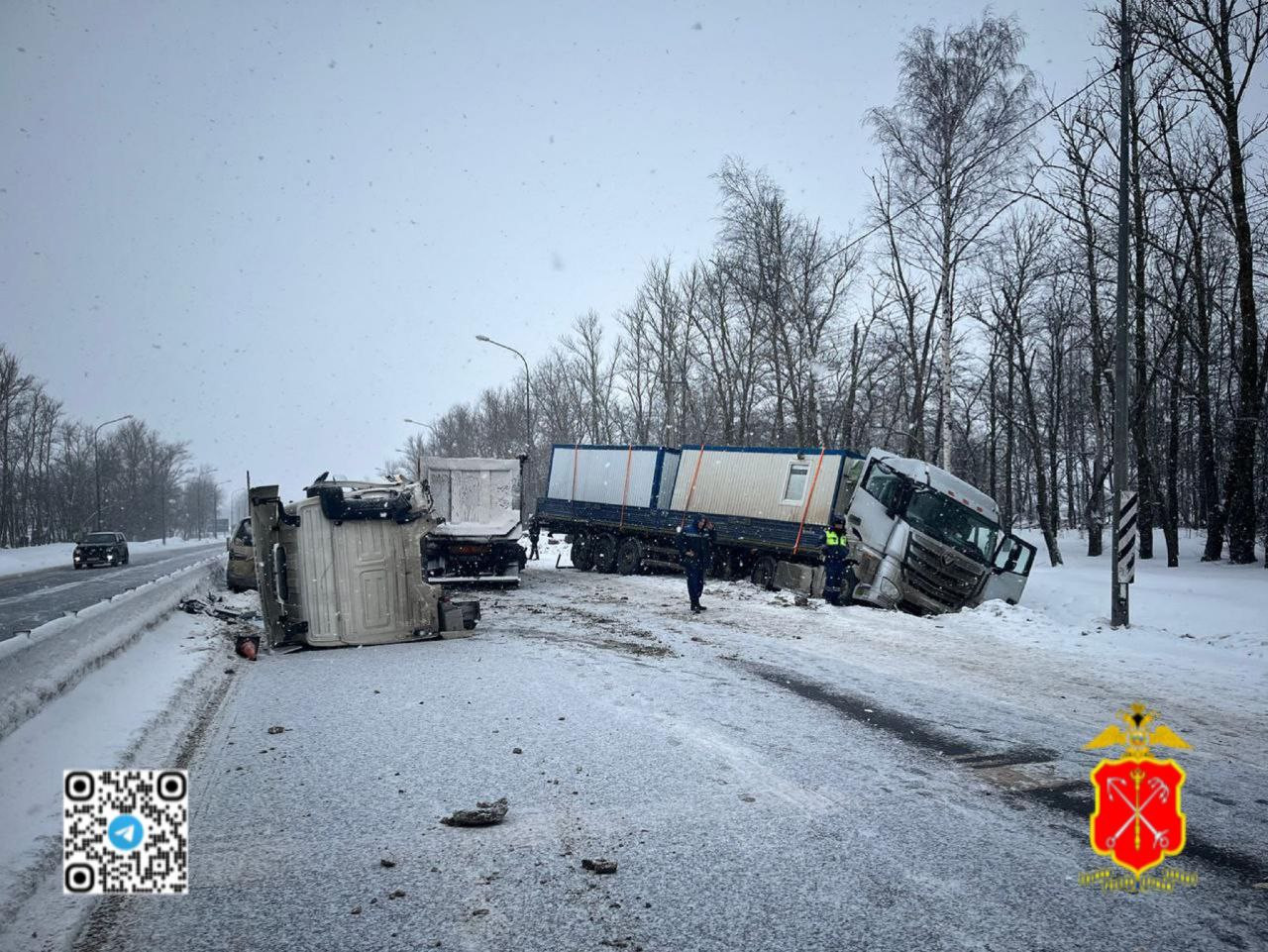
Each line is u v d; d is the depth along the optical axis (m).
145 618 10.08
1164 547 32.88
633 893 3.89
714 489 20.84
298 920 3.63
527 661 10.07
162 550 65.44
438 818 4.88
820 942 3.42
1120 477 13.50
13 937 3.42
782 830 4.69
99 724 6.31
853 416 36.31
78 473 74.38
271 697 8.28
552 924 3.58
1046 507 27.94
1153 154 21.83
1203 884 4.04
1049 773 5.79
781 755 6.16
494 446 68.25
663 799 5.20
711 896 3.86
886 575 15.91
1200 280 24.30
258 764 6.00
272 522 11.45
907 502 16.23
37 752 5.34
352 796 5.27
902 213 26.61
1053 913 3.69
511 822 4.81
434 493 18.67
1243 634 12.12
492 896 3.87
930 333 29.36
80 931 3.54
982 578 15.98
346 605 11.56
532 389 62.91
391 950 3.36
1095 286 24.31
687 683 8.78
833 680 9.05
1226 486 24.58
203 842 4.52
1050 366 40.94
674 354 45.81
